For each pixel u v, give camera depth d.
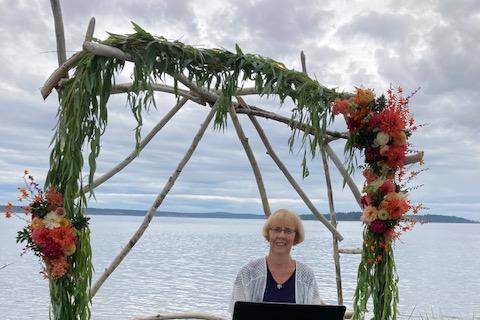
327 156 4.70
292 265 3.17
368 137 4.12
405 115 4.11
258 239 92.62
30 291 24.56
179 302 21.77
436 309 18.66
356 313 4.10
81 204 3.50
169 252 54.22
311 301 3.13
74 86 3.48
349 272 30.42
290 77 4.09
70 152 3.44
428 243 89.12
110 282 28.08
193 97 4.56
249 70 3.91
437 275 33.38
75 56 3.46
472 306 19.77
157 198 4.24
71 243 3.36
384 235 4.03
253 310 2.39
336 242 5.25
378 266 4.08
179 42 3.61
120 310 19.64
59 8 3.60
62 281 3.42
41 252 3.37
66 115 3.49
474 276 32.84
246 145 4.95
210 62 3.76
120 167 4.41
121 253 4.15
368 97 4.07
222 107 3.99
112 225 176.62
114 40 3.43
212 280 29.80
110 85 3.49
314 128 4.19
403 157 4.09
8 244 60.28
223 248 63.25
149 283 28.03
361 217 4.05
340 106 4.11
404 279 30.67
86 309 3.48
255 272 3.14
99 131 3.47
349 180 4.48
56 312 3.40
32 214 3.37
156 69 3.56
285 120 4.89
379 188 4.03
